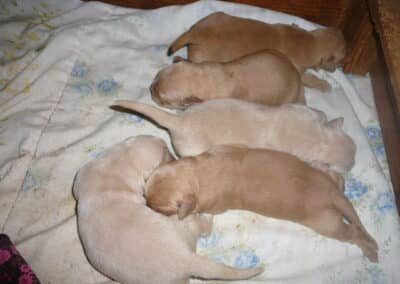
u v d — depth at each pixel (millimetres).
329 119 575
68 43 628
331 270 463
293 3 640
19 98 584
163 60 628
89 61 627
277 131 488
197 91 530
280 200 442
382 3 473
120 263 397
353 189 517
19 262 426
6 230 487
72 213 499
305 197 438
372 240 465
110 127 558
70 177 522
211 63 539
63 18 680
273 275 461
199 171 453
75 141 554
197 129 484
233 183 450
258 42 563
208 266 389
